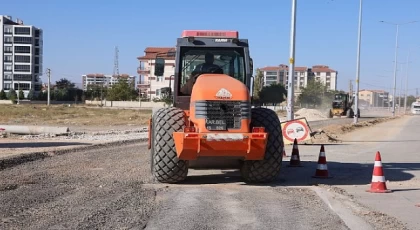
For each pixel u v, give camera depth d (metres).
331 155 19.69
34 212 8.09
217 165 11.91
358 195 10.49
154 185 11.21
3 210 8.17
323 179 12.87
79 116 58.09
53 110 71.88
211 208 8.73
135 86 153.50
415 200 9.98
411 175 13.91
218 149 10.41
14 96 131.50
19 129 29.05
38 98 141.25
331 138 27.78
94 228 7.17
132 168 14.17
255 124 11.38
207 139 10.30
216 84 10.70
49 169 13.68
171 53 13.30
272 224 7.66
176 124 11.17
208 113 10.51
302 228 7.47
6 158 15.03
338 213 8.54
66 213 8.05
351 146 24.36
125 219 7.75
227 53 12.53
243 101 10.62
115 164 15.08
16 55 154.00
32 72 155.50
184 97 12.22
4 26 152.88
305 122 23.12
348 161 17.58
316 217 8.20
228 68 12.52
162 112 11.48
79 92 150.50
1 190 10.09
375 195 10.51
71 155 17.50
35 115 57.00
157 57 13.43
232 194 10.20
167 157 11.08
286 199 9.73
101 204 8.83
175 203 9.11
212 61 12.48
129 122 47.59
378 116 86.56
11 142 22.95
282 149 11.42
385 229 7.51
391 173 14.33
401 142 27.67
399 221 8.09
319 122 53.50
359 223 7.84
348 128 39.25
